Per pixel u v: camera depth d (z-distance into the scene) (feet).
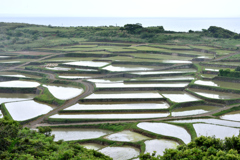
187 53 627.46
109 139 243.19
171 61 551.59
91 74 486.38
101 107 325.01
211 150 168.55
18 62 563.07
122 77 472.03
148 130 255.91
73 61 570.87
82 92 385.29
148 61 551.18
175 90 394.32
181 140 230.68
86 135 261.85
